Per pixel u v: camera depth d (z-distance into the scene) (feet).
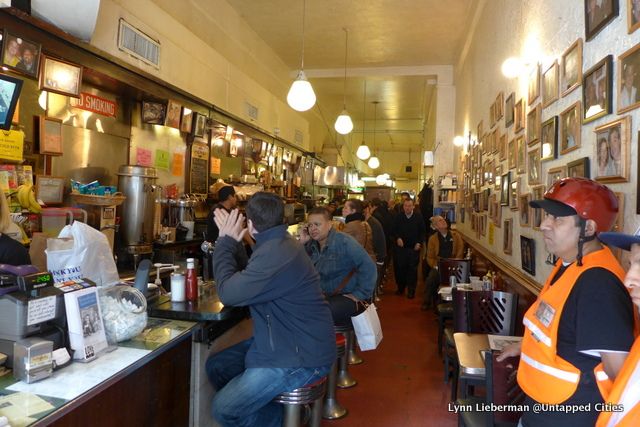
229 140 19.44
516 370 5.90
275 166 26.30
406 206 23.36
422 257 23.63
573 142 7.61
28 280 4.91
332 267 10.34
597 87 6.59
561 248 4.73
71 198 10.89
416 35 24.08
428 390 11.80
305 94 18.78
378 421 10.11
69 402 4.22
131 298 6.23
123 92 12.73
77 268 6.33
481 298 10.53
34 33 8.80
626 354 3.94
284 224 6.81
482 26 18.15
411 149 71.05
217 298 7.86
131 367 5.20
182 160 16.31
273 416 7.40
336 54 27.50
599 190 4.62
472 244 20.21
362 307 9.93
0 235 6.66
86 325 5.32
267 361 6.46
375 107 41.70
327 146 45.24
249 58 23.57
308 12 21.56
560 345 4.48
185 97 14.76
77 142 11.46
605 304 4.11
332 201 42.45
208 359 7.35
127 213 11.96
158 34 13.15
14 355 4.68
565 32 8.27
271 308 6.57
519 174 11.51
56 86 9.50
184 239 14.62
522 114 11.05
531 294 9.64
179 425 6.68
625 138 5.69
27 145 9.85
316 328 6.63
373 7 20.90
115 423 5.16
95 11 9.28
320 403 7.95
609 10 6.17
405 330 17.19
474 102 20.06
